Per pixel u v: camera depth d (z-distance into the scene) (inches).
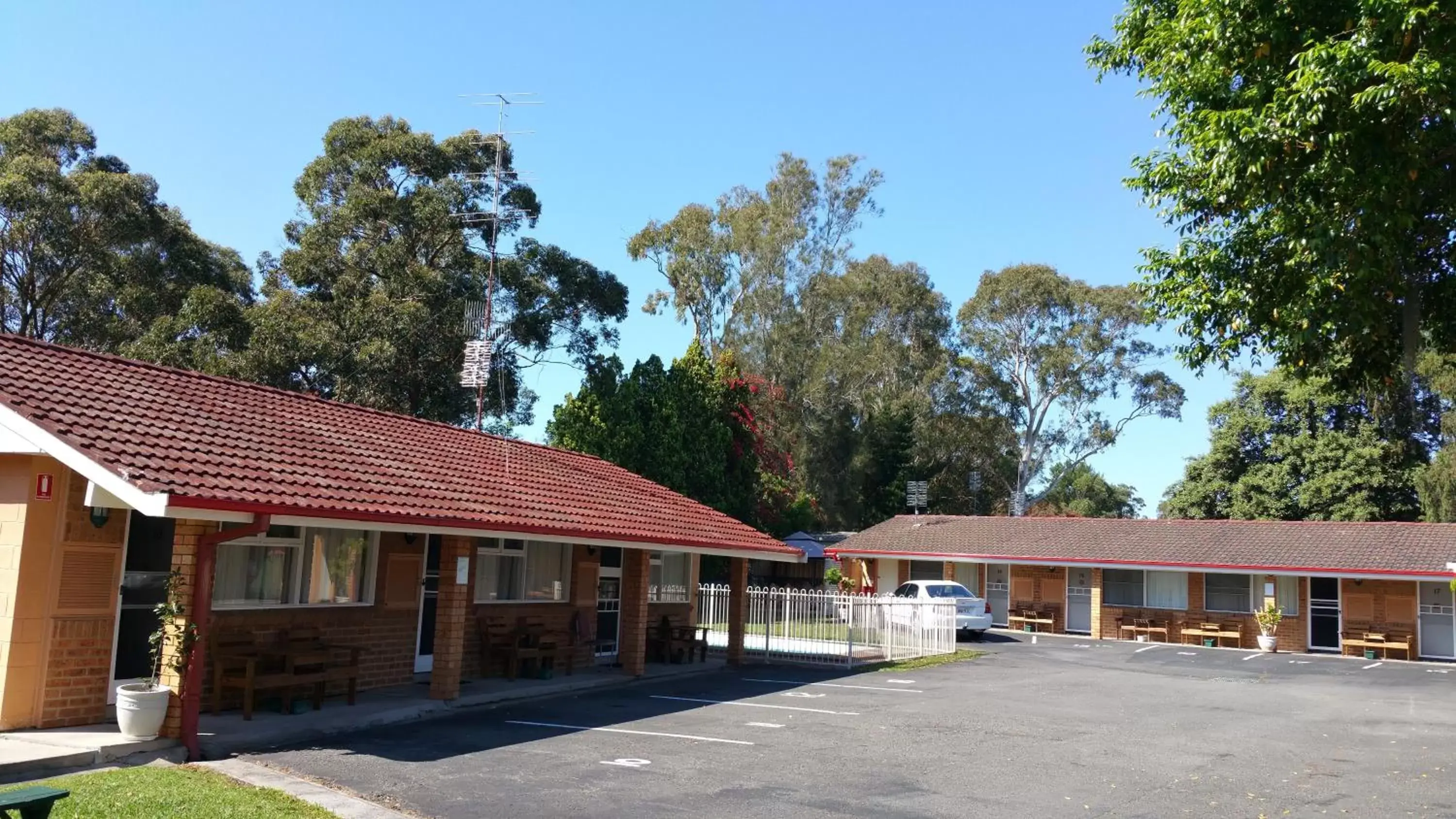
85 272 1301.7
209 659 481.4
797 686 719.1
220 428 486.0
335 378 1282.0
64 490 426.0
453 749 442.3
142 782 347.9
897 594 1279.5
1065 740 510.0
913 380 2250.2
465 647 646.5
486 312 1269.7
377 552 584.1
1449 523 1453.0
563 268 1478.8
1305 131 364.8
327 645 534.6
